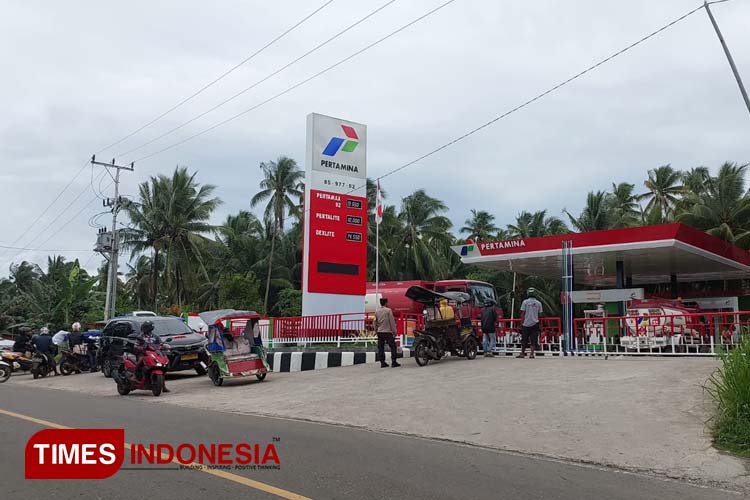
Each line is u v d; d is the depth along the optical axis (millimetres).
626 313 22344
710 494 6020
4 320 54531
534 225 54656
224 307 43625
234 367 16531
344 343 20641
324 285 23562
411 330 20531
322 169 24234
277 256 53219
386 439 8805
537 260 24953
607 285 34562
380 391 13039
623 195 50406
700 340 18156
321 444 8312
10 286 65375
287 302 47406
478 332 19656
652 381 11242
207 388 16297
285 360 19906
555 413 9695
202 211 46719
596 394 10664
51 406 12562
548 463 7273
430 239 53719
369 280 52281
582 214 48250
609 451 7664
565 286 18359
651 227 21016
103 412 11570
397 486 6121
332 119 24812
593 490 6070
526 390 11562
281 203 50156
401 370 15883
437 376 14289
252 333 17297
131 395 15711
